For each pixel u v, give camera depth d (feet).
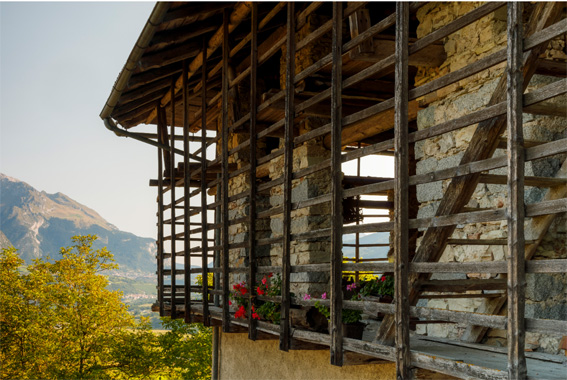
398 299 13.66
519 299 10.36
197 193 30.35
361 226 15.55
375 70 15.20
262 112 27.94
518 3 10.93
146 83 33.40
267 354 27.22
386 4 27.30
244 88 34.68
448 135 18.98
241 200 33.58
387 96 27.17
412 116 23.35
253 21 23.39
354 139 29.50
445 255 19.26
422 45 13.73
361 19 19.26
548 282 16.01
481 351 15.69
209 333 67.26
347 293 17.51
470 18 12.35
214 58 34.01
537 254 16.26
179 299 37.24
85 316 63.87
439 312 12.67
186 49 30.14
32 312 64.44
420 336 19.66
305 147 27.04
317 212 26.66
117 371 64.85
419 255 13.82
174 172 35.76
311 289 25.98
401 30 14.12
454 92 18.94
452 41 19.17
